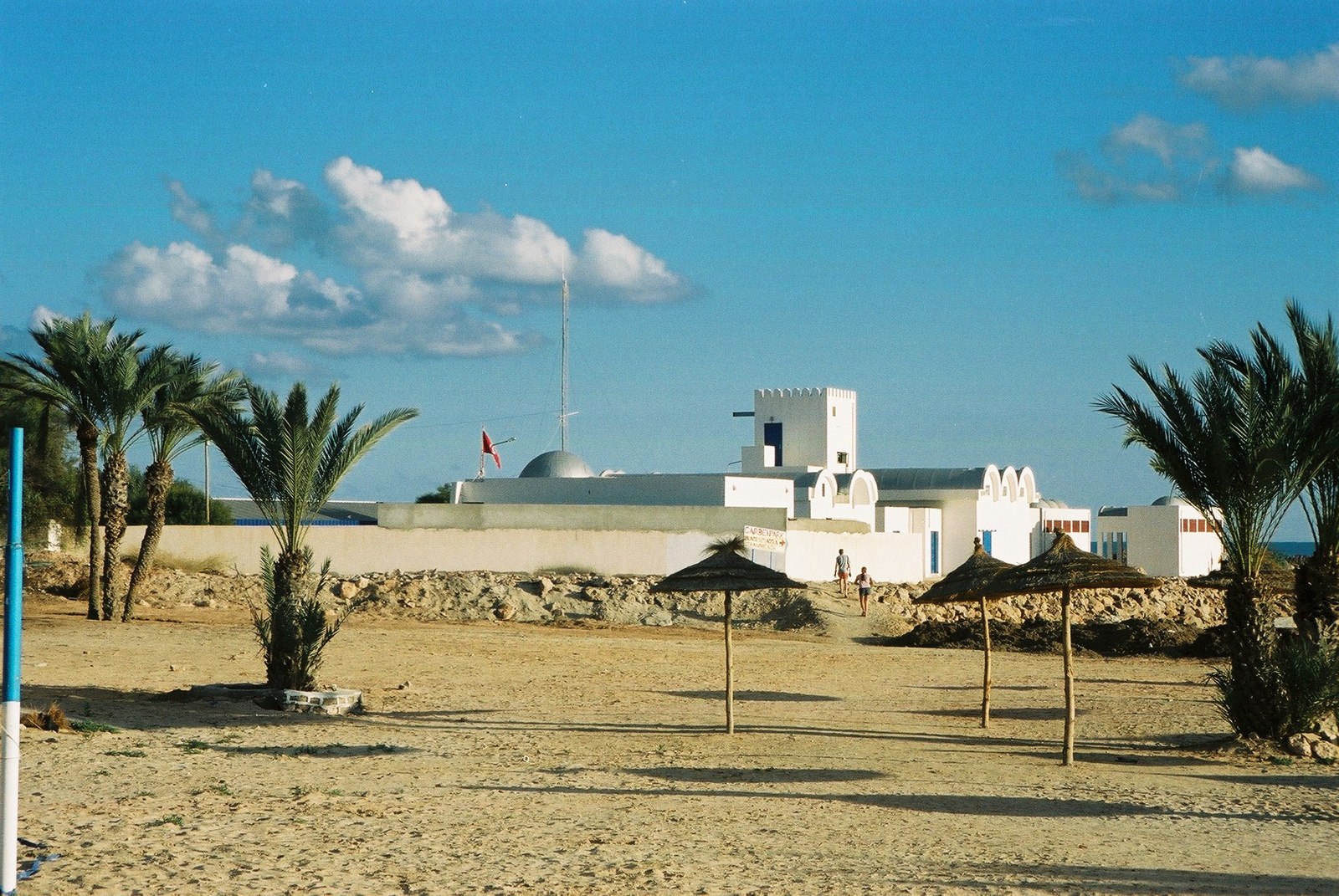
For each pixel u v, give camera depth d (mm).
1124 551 80875
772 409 85000
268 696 20031
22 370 33812
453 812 12164
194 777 13336
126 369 34000
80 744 15008
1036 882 9719
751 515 48531
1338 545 19328
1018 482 80250
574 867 9922
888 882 9641
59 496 54219
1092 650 36406
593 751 16859
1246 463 17641
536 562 48750
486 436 72438
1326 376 17641
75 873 8961
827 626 41062
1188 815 12992
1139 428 18422
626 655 32219
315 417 21000
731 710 18875
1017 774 15750
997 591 17750
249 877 9156
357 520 72625
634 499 62531
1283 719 18000
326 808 11992
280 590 21094
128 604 36219
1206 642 34906
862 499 69688
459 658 29953
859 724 20625
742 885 9438
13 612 7418
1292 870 10367
